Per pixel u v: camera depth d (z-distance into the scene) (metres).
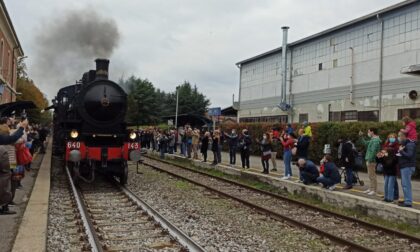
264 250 7.17
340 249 7.39
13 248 6.10
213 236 7.91
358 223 9.27
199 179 16.91
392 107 21.91
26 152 9.36
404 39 21.34
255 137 28.05
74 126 14.33
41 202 9.71
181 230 8.24
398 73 21.59
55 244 7.00
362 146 18.39
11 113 18.97
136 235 7.72
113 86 14.69
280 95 33.53
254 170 17.72
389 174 10.23
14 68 37.16
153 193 12.80
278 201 12.22
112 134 14.30
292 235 8.26
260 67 36.81
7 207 8.69
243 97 39.84
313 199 12.44
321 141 21.05
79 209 9.59
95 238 7.17
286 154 14.55
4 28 29.31
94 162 13.74
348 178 12.73
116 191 13.20
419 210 9.09
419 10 20.50
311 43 29.38
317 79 28.56
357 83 24.64
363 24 24.28
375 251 7.05
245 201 11.27
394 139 10.76
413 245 7.71
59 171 18.03
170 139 27.59
